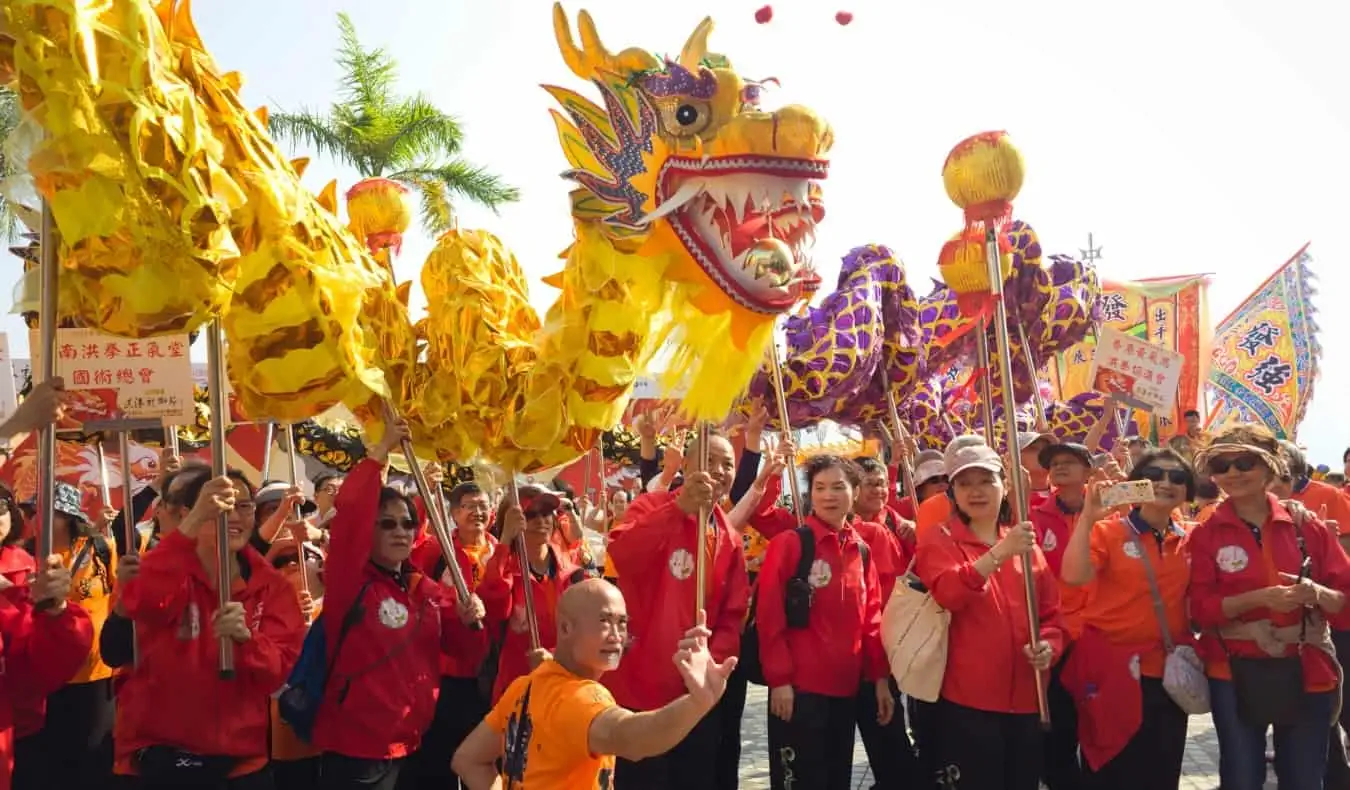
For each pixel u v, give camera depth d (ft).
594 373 13.41
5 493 16.43
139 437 20.79
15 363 26.89
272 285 12.23
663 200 12.96
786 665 17.66
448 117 61.52
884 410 27.22
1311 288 57.62
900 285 26.53
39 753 17.44
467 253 15.25
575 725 10.14
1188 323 54.39
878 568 20.35
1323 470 35.86
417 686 14.89
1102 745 17.99
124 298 10.70
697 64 13.10
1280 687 17.25
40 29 10.06
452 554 15.42
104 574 18.86
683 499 16.05
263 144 12.53
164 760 13.51
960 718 16.66
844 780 18.34
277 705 16.37
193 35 12.07
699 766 17.13
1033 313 30.81
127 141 10.41
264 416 12.95
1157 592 17.97
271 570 14.88
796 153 12.51
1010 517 20.04
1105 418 26.86
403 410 14.92
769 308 12.80
